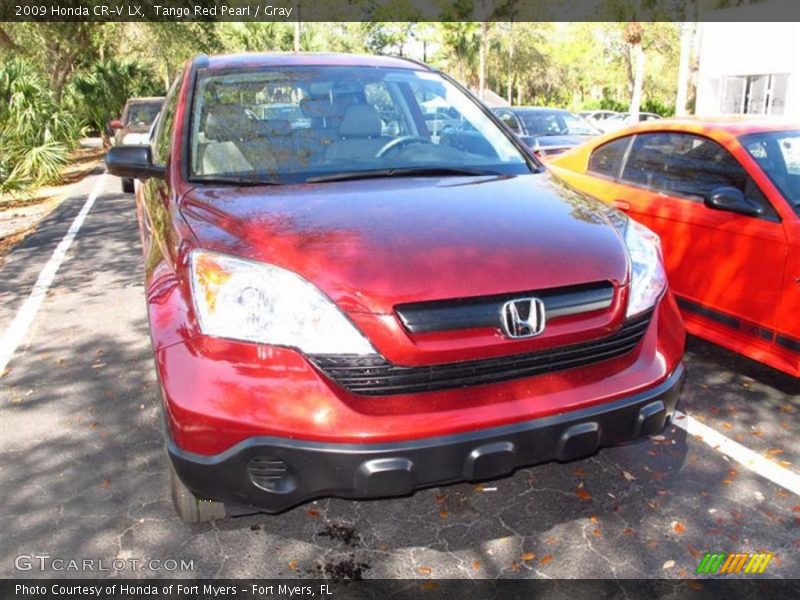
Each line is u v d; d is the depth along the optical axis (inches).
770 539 118.5
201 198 125.9
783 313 157.6
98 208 453.1
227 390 96.6
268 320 98.9
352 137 149.5
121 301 249.4
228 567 113.3
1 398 173.2
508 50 2440.9
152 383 180.5
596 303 107.5
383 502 130.0
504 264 104.3
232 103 153.3
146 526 123.0
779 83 924.6
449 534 121.3
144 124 641.6
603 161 223.3
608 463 142.0
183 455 98.2
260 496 98.8
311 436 95.0
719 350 195.6
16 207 498.9
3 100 639.1
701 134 189.5
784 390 172.4
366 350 97.7
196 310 102.0
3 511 127.2
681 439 150.6
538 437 101.7
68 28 851.4
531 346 102.9
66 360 196.2
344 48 2140.7
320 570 112.8
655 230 193.3
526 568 112.7
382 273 100.6
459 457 98.3
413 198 123.6
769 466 140.1
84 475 138.6
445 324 99.3
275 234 108.4
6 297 258.7
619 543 118.2
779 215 160.9
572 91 2942.9
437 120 161.8
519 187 134.2
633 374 109.9
